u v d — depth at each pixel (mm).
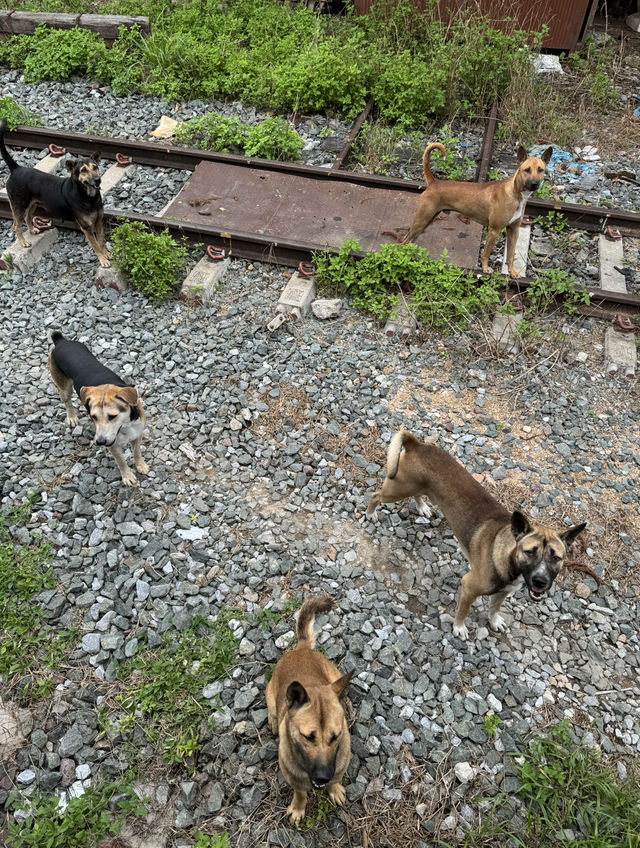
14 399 3135
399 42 5465
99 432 2469
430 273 3518
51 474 2838
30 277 3781
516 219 3443
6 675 2260
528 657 2342
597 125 5031
